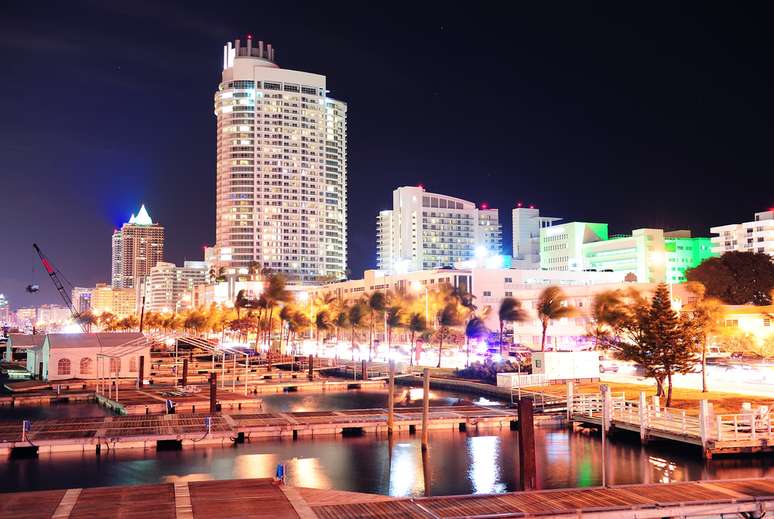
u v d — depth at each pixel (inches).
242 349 7229.3
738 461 1886.1
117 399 3134.8
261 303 6796.3
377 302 5511.8
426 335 5782.5
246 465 1980.8
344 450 2183.8
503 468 1961.1
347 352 6953.7
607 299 4281.5
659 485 1456.7
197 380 4247.0
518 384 3181.6
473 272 7844.5
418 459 2070.6
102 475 1854.1
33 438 2118.6
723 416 1974.7
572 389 2522.1
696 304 3289.9
